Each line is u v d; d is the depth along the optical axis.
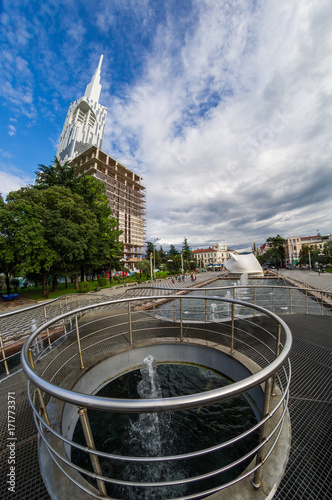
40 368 3.14
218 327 4.63
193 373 3.55
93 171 59.47
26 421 2.21
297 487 1.46
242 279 24.98
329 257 45.47
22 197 16.12
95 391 3.10
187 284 25.64
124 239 69.00
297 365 3.12
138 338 4.08
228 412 2.80
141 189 84.06
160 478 2.06
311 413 2.18
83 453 2.43
